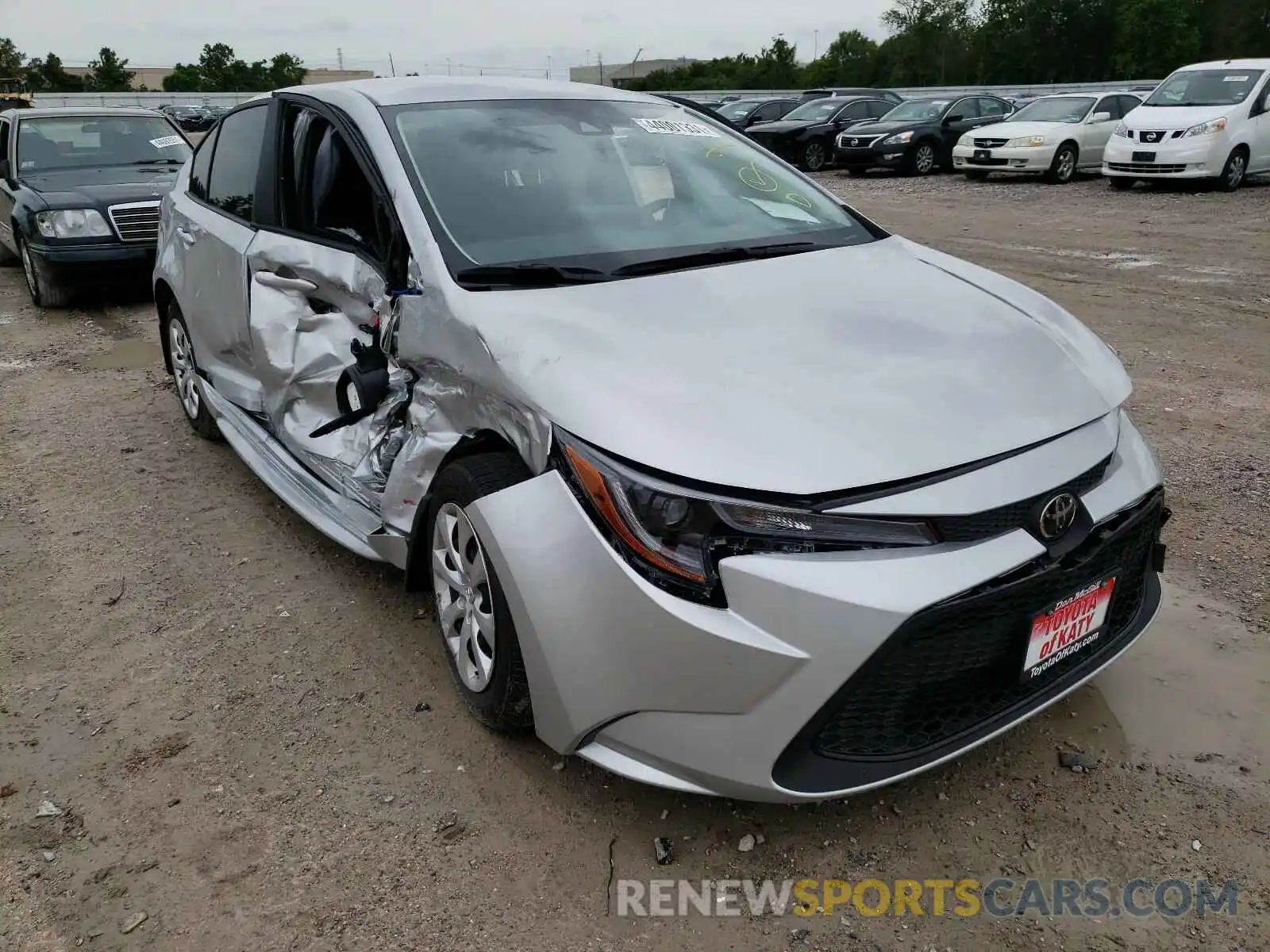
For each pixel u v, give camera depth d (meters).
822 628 1.95
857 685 1.97
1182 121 13.37
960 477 2.06
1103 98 16.14
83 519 4.16
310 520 3.44
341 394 3.36
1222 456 4.36
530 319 2.49
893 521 2.00
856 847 2.32
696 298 2.63
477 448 2.66
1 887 2.25
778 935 2.09
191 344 4.64
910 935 2.09
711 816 2.42
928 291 2.84
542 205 3.05
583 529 2.14
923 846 2.32
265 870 2.28
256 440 4.09
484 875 2.25
